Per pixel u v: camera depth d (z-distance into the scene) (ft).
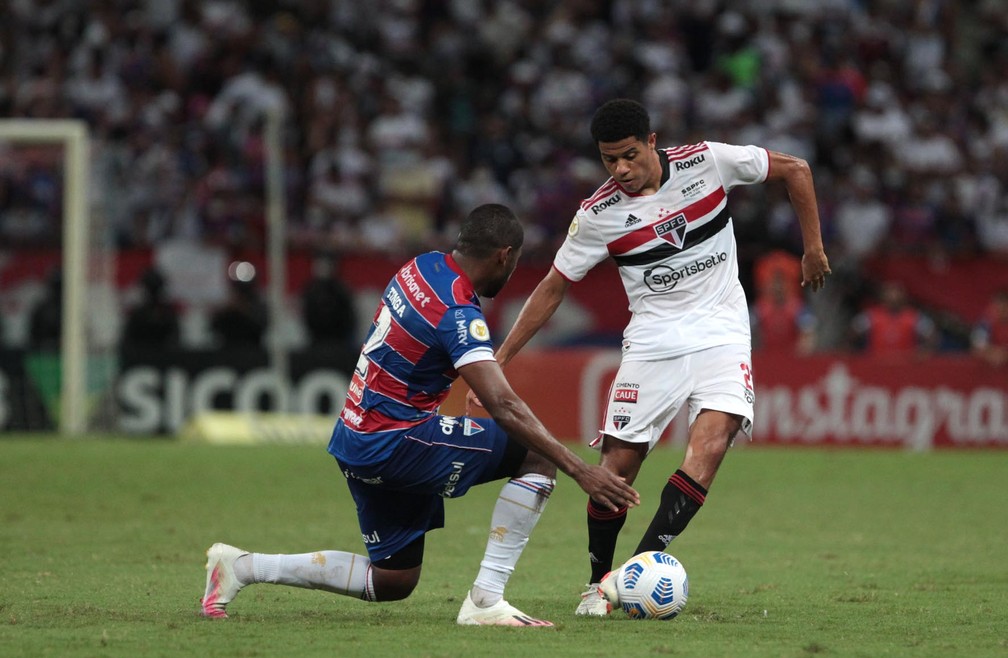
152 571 81.46
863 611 68.28
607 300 203.62
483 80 260.21
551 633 59.00
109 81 236.84
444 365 60.23
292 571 63.00
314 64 243.60
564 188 227.40
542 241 213.87
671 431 189.88
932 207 241.35
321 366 191.31
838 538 103.55
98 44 240.53
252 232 213.66
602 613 66.44
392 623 62.18
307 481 133.80
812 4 279.28
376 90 242.99
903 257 217.15
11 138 184.55
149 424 188.55
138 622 61.46
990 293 216.74
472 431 61.46
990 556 94.02
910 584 79.77
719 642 57.16
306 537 99.04
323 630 59.41
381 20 262.06
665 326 69.77
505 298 204.33
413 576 63.87
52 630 58.90
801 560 91.30
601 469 57.93
